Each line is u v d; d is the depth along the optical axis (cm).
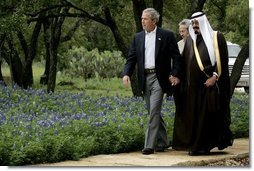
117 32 3816
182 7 4472
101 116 2112
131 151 1911
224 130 1847
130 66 1898
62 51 5994
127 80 1888
